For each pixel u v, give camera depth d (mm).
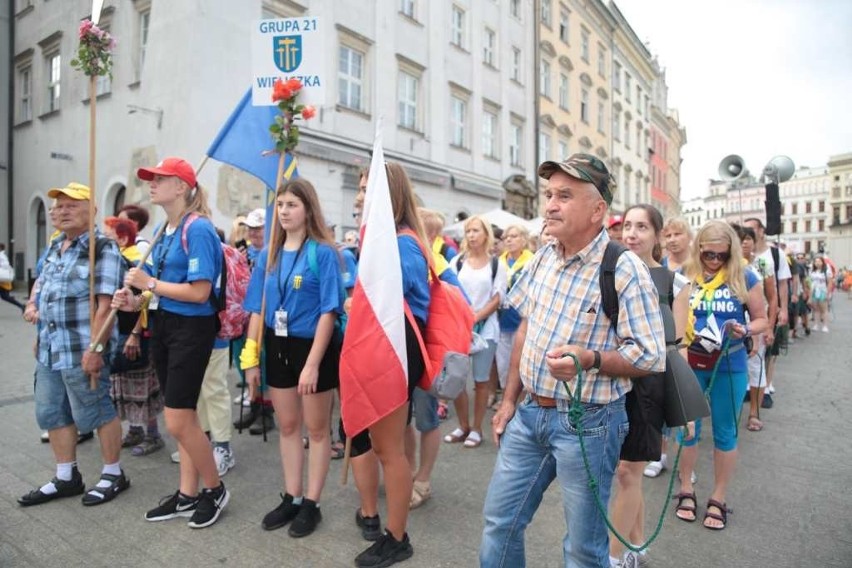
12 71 17922
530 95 23359
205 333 3242
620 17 32000
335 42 13859
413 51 16625
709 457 4699
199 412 4199
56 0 15938
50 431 3627
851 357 9695
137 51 12898
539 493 2184
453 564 2932
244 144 4227
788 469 4367
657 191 42281
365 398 2623
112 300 3434
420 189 17125
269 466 4277
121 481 3723
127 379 4426
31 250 17344
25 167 17547
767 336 5297
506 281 4961
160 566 2873
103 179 13805
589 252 2020
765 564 2986
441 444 4891
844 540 3244
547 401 2090
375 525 3168
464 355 2932
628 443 2238
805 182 85312
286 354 3201
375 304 2643
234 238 6434
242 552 3020
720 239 3498
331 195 13773
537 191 23469
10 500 3607
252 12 12164
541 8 24172
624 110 34062
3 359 7793
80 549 3029
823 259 14023
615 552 2629
